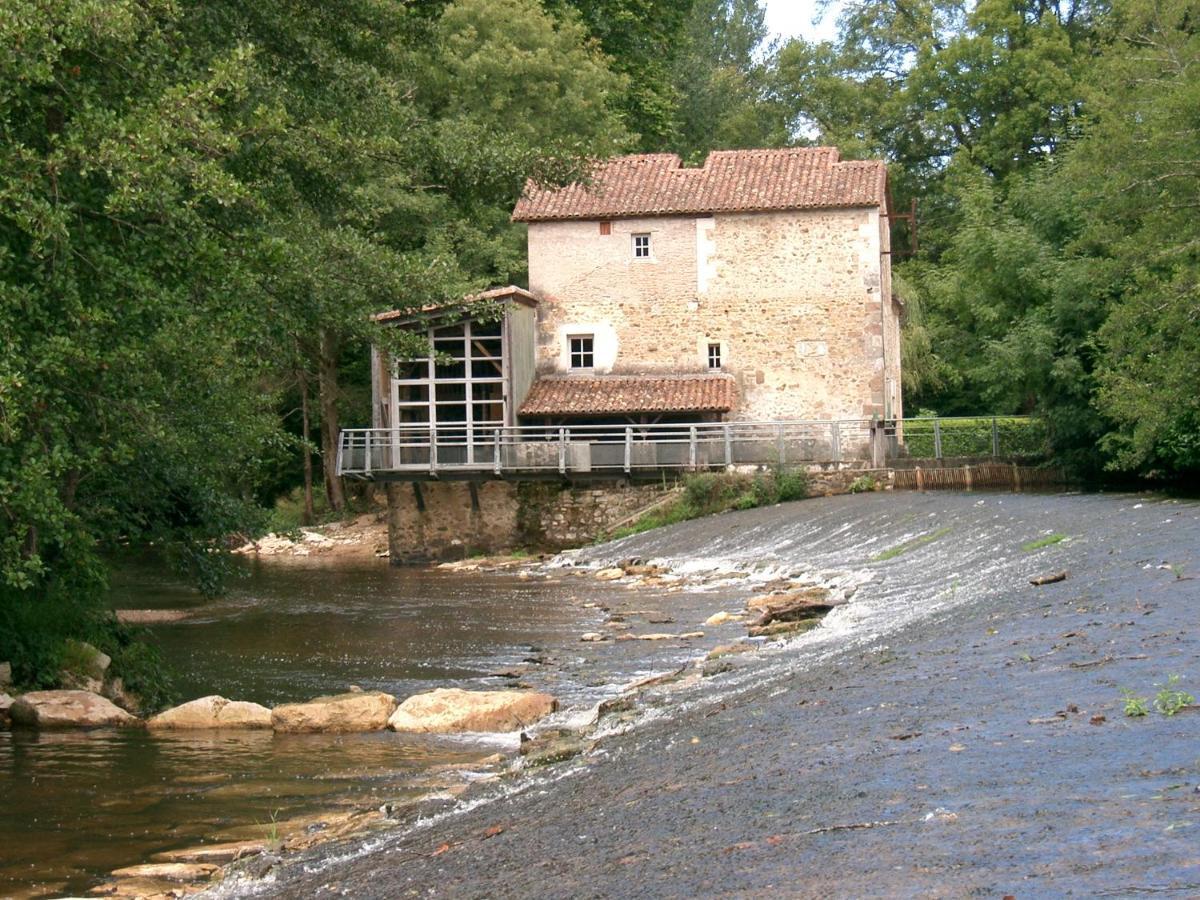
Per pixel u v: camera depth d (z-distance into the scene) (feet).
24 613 51.78
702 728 33.42
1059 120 196.13
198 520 60.29
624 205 133.59
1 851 30.45
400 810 31.89
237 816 33.22
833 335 130.82
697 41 268.21
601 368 133.59
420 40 72.18
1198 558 50.26
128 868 28.78
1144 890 16.79
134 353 42.50
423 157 71.41
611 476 121.29
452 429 126.52
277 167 60.44
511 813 28.17
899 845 19.94
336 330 63.10
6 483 38.91
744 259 131.95
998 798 21.66
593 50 164.55
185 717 45.68
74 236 41.63
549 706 46.16
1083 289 119.55
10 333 38.34
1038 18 207.10
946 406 201.36
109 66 45.09
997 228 136.26
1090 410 119.85
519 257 148.36
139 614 83.05
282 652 65.05
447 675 56.70
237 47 52.06
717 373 132.36
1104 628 38.22
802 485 118.83
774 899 18.48
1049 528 73.97
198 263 44.50
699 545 105.09
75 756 40.73
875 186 131.95
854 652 43.62
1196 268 92.17
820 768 25.76
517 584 98.12
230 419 60.39
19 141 41.63
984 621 44.80
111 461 53.11
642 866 21.36
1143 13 101.24
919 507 96.27
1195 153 94.38
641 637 64.64
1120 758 23.11
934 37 209.97
